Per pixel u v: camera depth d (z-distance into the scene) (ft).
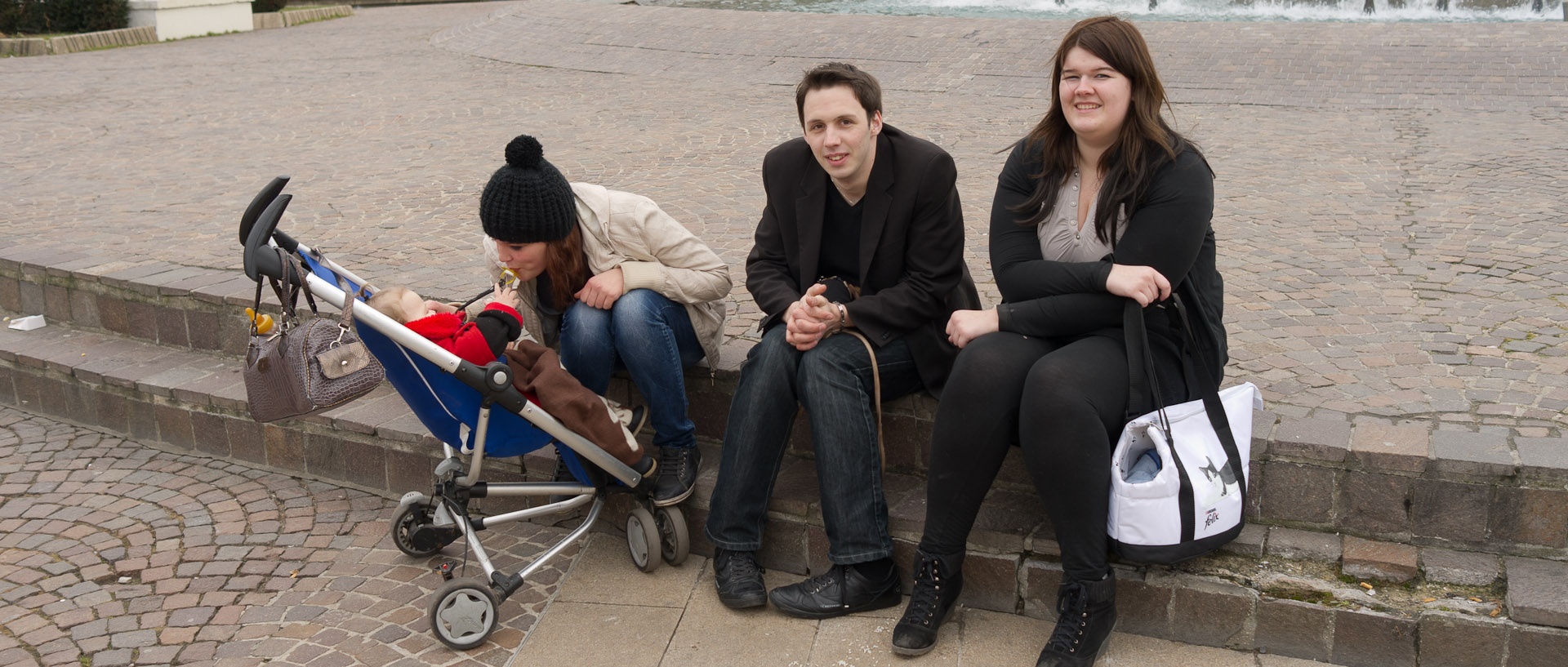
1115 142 10.13
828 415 10.67
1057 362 9.64
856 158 10.71
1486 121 27.63
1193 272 10.33
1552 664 9.27
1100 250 10.39
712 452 12.90
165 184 23.71
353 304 9.82
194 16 57.82
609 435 10.91
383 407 14.34
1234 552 10.48
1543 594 9.40
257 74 41.32
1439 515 10.08
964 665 10.21
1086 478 9.48
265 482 14.40
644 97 34.86
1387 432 10.48
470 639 10.55
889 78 36.42
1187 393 9.91
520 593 11.57
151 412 15.62
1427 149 24.38
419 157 26.32
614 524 12.64
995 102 32.60
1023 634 10.64
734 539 11.12
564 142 27.86
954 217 11.14
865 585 10.86
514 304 11.11
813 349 10.83
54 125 31.09
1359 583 10.02
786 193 11.50
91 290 17.28
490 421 10.97
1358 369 12.35
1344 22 42.83
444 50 47.78
